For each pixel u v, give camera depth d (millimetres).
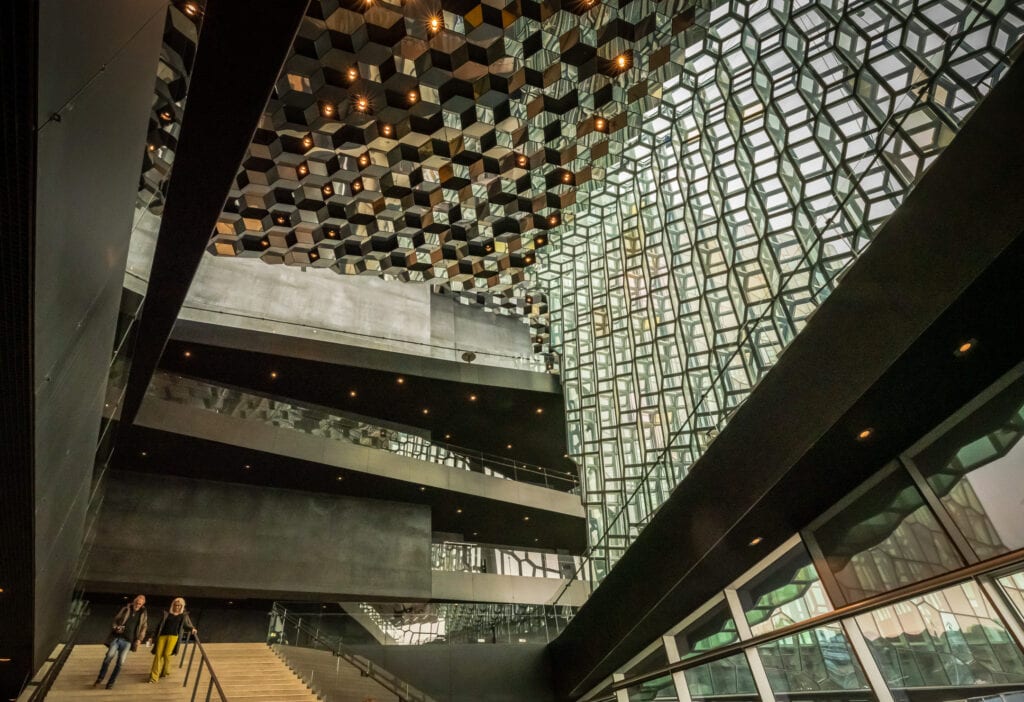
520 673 17297
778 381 6738
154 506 18062
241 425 18375
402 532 21172
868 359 5680
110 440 11641
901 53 7926
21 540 6828
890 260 5199
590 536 15398
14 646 10352
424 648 16781
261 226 12844
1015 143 4066
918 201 4844
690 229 13516
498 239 14062
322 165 11438
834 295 5816
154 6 4035
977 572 5695
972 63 6727
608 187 16938
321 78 9727
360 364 20625
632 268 16531
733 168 11898
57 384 5141
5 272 3527
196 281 20938
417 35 9172
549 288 19484
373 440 20984
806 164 9680
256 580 18000
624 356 16562
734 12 11891
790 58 10422
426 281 15445
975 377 5637
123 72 3928
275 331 20891
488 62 9773
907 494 6691
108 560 16656
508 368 22703
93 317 5480
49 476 6363
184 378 18312
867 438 6535
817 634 8414
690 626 11938
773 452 7207
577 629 15180
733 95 11945
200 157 7758
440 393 22422
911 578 6598
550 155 11953
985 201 4379
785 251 10031
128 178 4934
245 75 6469
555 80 10352
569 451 17078
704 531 8992
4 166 2988
